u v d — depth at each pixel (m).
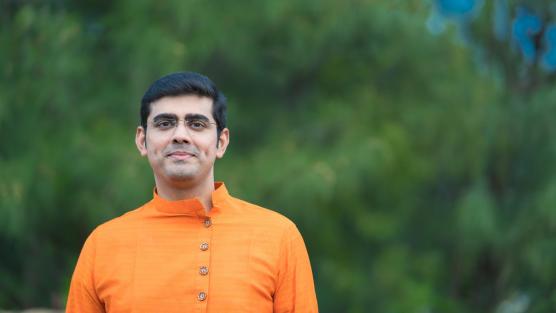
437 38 12.16
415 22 11.75
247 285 3.76
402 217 13.12
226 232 3.87
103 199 10.46
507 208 13.60
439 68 12.37
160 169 3.82
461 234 13.16
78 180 10.69
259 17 11.41
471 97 12.52
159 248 3.83
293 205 10.83
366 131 11.48
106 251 3.88
